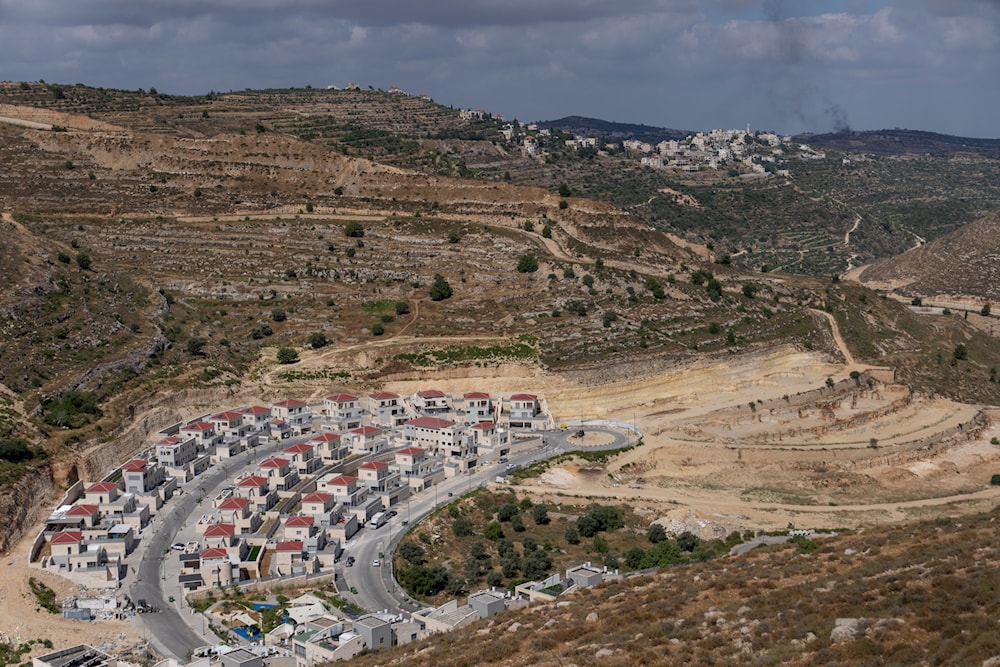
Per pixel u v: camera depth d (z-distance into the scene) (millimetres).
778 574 147375
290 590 194375
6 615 179750
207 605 187125
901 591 127438
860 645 110875
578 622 139875
